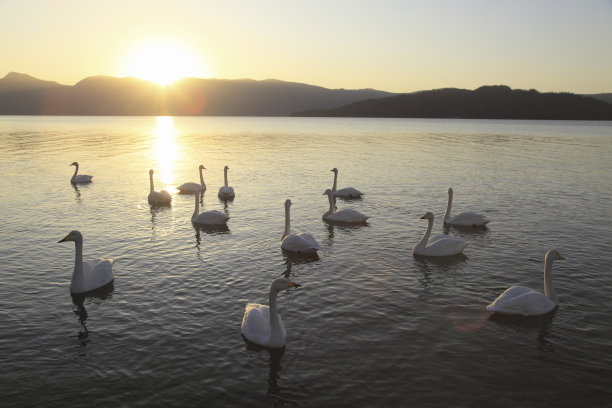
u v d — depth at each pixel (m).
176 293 15.11
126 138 91.00
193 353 11.55
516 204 28.59
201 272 16.95
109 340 12.15
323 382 10.39
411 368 10.92
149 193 30.69
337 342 12.07
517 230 22.59
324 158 55.09
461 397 9.88
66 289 15.31
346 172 42.94
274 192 33.16
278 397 9.88
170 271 17.03
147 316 13.51
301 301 14.54
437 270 17.25
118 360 11.23
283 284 11.56
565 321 13.17
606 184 35.62
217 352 11.59
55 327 12.83
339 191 31.39
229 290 15.40
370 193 32.66
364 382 10.39
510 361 11.20
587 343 12.01
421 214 26.23
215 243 20.50
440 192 32.88
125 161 51.22
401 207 28.11
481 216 22.98
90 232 22.00
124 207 27.72
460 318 13.43
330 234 22.19
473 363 11.12
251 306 13.12
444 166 46.94
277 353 11.54
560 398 9.85
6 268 17.09
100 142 79.56
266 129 139.62
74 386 10.22
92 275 15.41
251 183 37.03
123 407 9.55
